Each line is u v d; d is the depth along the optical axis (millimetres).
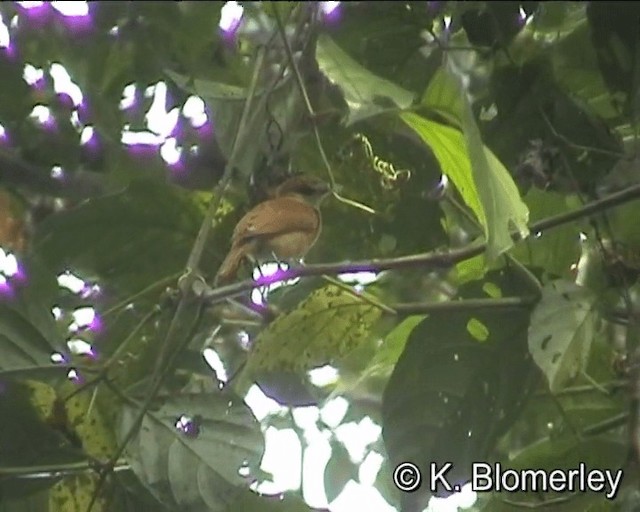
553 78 6363
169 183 6230
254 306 6066
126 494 5473
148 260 6230
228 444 5266
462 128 5066
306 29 6488
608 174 6316
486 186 4816
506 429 5984
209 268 6262
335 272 5359
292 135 6398
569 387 6266
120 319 6109
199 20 6836
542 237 6363
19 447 5348
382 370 6980
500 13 6367
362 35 6645
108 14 6863
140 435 5215
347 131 6570
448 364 5977
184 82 6148
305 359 5703
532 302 5863
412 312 5801
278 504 5797
